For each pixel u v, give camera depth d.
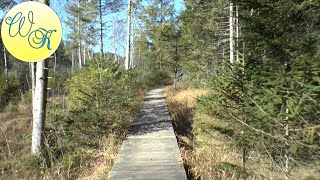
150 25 21.44
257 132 4.11
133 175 5.25
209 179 5.48
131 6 19.53
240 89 4.75
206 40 19.62
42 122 6.67
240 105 4.96
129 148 7.14
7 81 21.52
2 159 7.13
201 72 20.05
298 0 3.36
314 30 3.48
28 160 6.16
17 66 32.69
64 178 5.67
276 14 3.48
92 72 10.64
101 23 22.53
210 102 5.91
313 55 3.20
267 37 3.69
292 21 3.52
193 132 9.34
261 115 3.80
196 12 17.33
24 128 12.80
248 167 4.91
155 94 22.34
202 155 6.42
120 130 8.80
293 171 3.97
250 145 4.54
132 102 11.65
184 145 7.74
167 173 5.34
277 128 3.81
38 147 6.58
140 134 8.70
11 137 10.72
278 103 3.55
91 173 5.97
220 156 6.19
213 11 16.06
